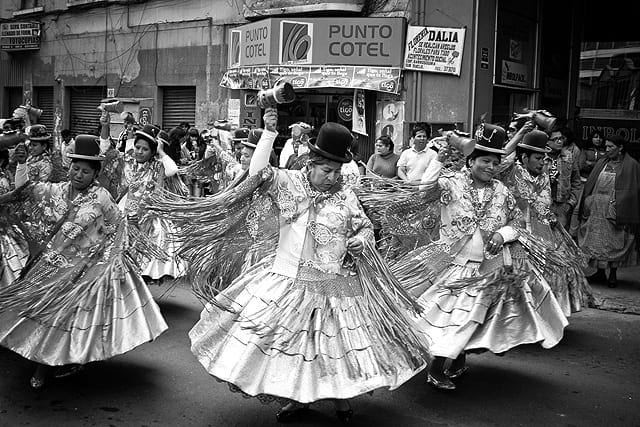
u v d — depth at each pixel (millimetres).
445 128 13297
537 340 5176
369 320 4461
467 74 13070
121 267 5355
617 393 5625
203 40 17203
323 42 13836
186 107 18047
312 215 4543
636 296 9047
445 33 13117
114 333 5188
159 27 18219
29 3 22062
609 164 9602
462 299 5230
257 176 4516
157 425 4781
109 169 6789
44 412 4957
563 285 6871
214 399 5250
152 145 7758
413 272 5512
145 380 5605
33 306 5094
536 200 6340
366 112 14047
